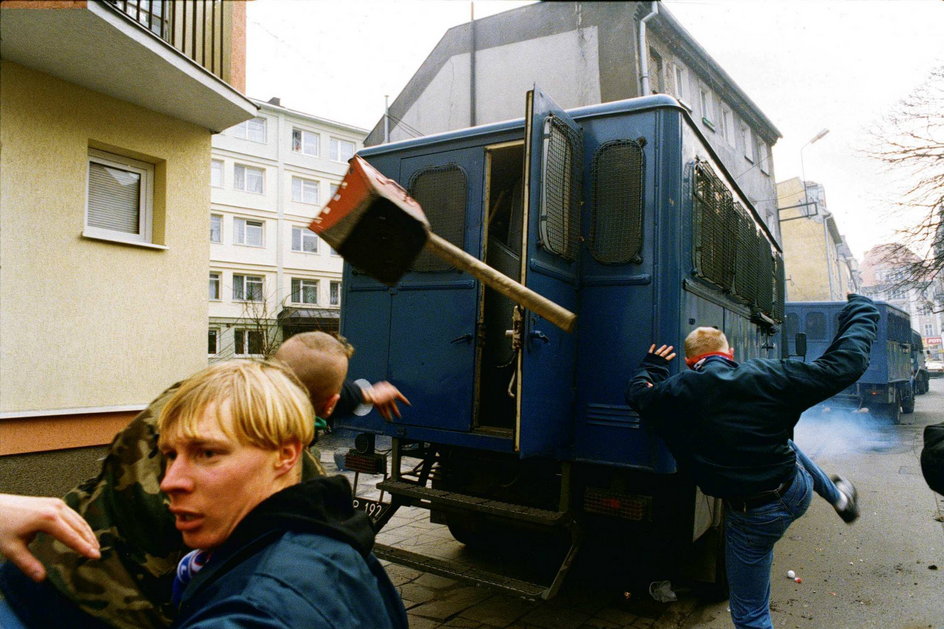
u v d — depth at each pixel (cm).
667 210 362
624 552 388
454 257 138
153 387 627
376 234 128
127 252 605
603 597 427
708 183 428
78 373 563
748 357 574
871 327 291
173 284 648
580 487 377
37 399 533
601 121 385
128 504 134
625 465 349
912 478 834
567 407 360
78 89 559
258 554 82
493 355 427
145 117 619
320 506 88
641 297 361
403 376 411
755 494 277
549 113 343
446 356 396
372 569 97
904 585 448
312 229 130
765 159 1983
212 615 75
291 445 91
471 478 427
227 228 3109
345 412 227
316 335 167
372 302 433
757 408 278
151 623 133
